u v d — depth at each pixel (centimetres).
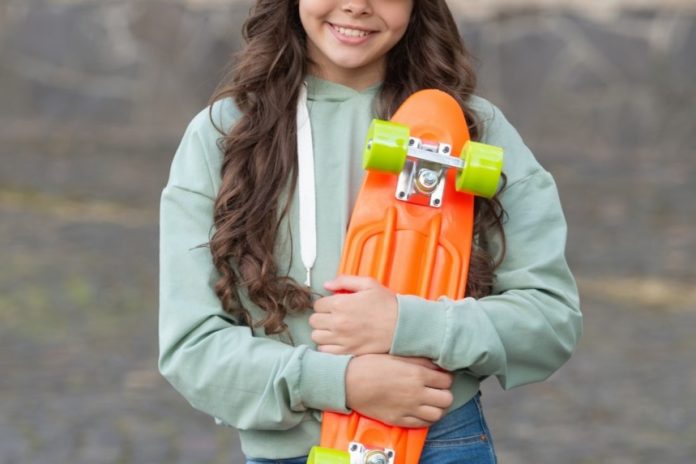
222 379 357
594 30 1855
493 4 1877
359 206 366
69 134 1889
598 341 991
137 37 1966
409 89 389
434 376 353
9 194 1495
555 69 1861
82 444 751
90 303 1066
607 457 740
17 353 925
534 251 377
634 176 1622
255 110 378
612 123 1845
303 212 371
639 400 852
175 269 368
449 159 358
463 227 366
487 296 372
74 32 1970
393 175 367
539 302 367
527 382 370
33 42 1980
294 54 384
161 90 1966
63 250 1250
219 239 365
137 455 736
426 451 367
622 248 1283
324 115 383
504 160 387
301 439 366
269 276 364
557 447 757
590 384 888
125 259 1222
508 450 751
